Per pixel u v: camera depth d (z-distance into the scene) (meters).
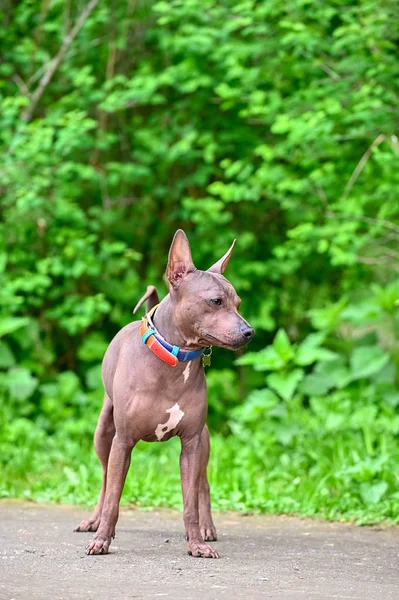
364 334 11.41
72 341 12.80
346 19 10.12
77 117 11.08
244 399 12.38
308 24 10.84
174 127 12.16
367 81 10.45
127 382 5.62
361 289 12.52
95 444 6.25
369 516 7.44
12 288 11.35
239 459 9.24
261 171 11.01
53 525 6.75
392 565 5.46
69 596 4.33
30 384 11.33
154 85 11.35
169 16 11.42
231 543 6.18
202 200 11.95
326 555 5.74
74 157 12.59
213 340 5.43
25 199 10.80
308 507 7.78
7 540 5.95
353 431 9.45
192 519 5.62
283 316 13.12
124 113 12.94
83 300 12.41
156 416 5.60
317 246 11.68
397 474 8.09
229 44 11.12
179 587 4.58
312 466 9.03
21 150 11.07
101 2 12.42
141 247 13.07
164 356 5.53
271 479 8.75
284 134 12.12
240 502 7.97
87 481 8.63
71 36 12.03
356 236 10.94
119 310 12.49
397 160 10.59
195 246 12.52
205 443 6.19
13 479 8.98
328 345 11.92
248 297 12.74
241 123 12.37
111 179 12.02
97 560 5.30
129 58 12.82
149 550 5.73
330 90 10.41
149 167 12.73
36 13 12.73
